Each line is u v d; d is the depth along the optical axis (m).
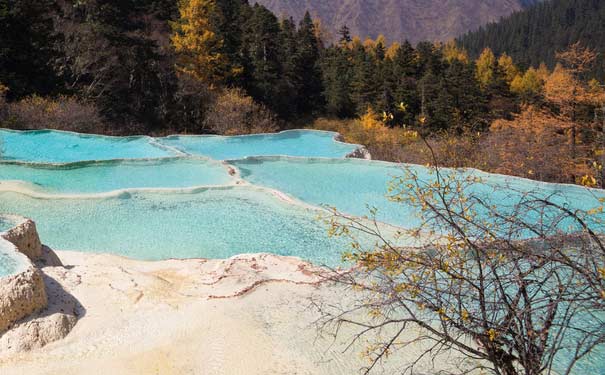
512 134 27.28
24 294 7.79
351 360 7.83
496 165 25.22
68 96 30.39
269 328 8.55
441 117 39.38
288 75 48.16
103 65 32.75
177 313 8.80
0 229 9.39
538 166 25.11
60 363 7.45
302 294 9.68
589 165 23.80
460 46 118.56
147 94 35.66
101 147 23.50
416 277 5.14
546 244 5.21
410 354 7.96
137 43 34.34
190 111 37.16
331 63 54.03
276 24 52.62
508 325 4.77
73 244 12.38
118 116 33.44
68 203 14.83
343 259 5.50
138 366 7.52
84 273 9.56
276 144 27.55
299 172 20.27
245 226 13.91
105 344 7.91
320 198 16.91
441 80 42.47
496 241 5.10
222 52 42.47
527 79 55.72
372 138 34.72
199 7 39.84
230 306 9.11
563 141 27.53
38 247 9.77
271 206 15.52
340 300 9.50
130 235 13.09
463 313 4.79
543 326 5.00
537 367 4.81
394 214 15.24
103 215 14.23
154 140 24.92
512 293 7.27
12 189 15.27
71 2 37.28
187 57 39.59
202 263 11.07
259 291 9.73
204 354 7.84
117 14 35.19
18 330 7.62
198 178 18.73
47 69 31.22
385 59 54.59
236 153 24.73
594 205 16.02
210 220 14.27
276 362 7.73
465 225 5.50
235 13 52.41
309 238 13.19
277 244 12.82
